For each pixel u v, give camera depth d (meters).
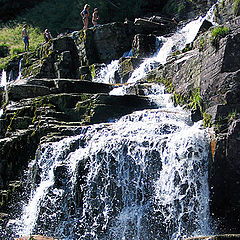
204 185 9.48
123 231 9.88
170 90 13.12
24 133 11.97
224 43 10.41
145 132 10.68
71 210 10.30
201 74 11.22
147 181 9.88
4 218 11.21
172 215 9.57
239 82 9.95
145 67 16.83
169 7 27.06
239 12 14.12
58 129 11.47
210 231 9.34
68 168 10.50
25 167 11.70
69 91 13.98
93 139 10.73
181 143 9.70
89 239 10.06
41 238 8.88
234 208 9.31
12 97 13.53
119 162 10.11
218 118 9.87
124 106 12.59
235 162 9.23
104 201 10.10
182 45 17.92
